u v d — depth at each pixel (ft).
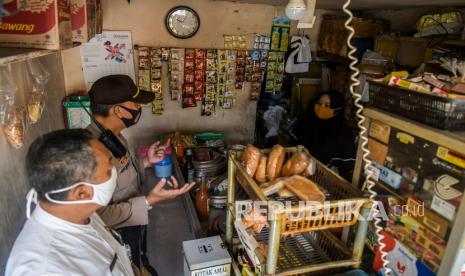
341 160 8.28
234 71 10.25
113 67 9.31
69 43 3.79
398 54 9.44
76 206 2.95
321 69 11.82
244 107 10.85
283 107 11.61
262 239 4.33
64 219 2.98
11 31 3.13
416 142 3.28
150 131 10.25
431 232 3.17
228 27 9.86
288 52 10.69
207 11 9.54
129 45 9.26
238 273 4.69
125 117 5.24
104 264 3.09
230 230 5.12
